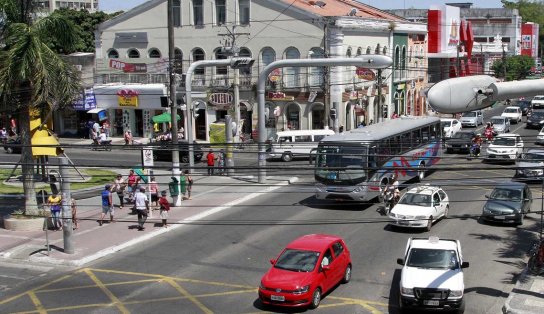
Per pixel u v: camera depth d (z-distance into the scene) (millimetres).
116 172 39812
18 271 22469
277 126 53906
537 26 113250
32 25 27172
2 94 26391
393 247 23984
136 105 55938
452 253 19234
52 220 28016
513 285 19891
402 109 67562
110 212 28438
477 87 6754
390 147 30844
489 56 79938
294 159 44406
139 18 58656
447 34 75000
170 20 33375
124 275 21703
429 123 38719
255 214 29859
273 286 17969
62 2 127812
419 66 71375
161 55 58219
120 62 57562
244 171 39969
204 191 35250
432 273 18266
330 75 51969
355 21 53594
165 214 27250
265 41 53906
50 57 26406
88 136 59031
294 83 53219
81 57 60500
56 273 22125
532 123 59094
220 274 21547
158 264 22844
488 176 37156
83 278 21484
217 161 42375
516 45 102438
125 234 26766
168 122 53219
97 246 25094
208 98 54688
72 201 27672
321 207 31094
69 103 27719
